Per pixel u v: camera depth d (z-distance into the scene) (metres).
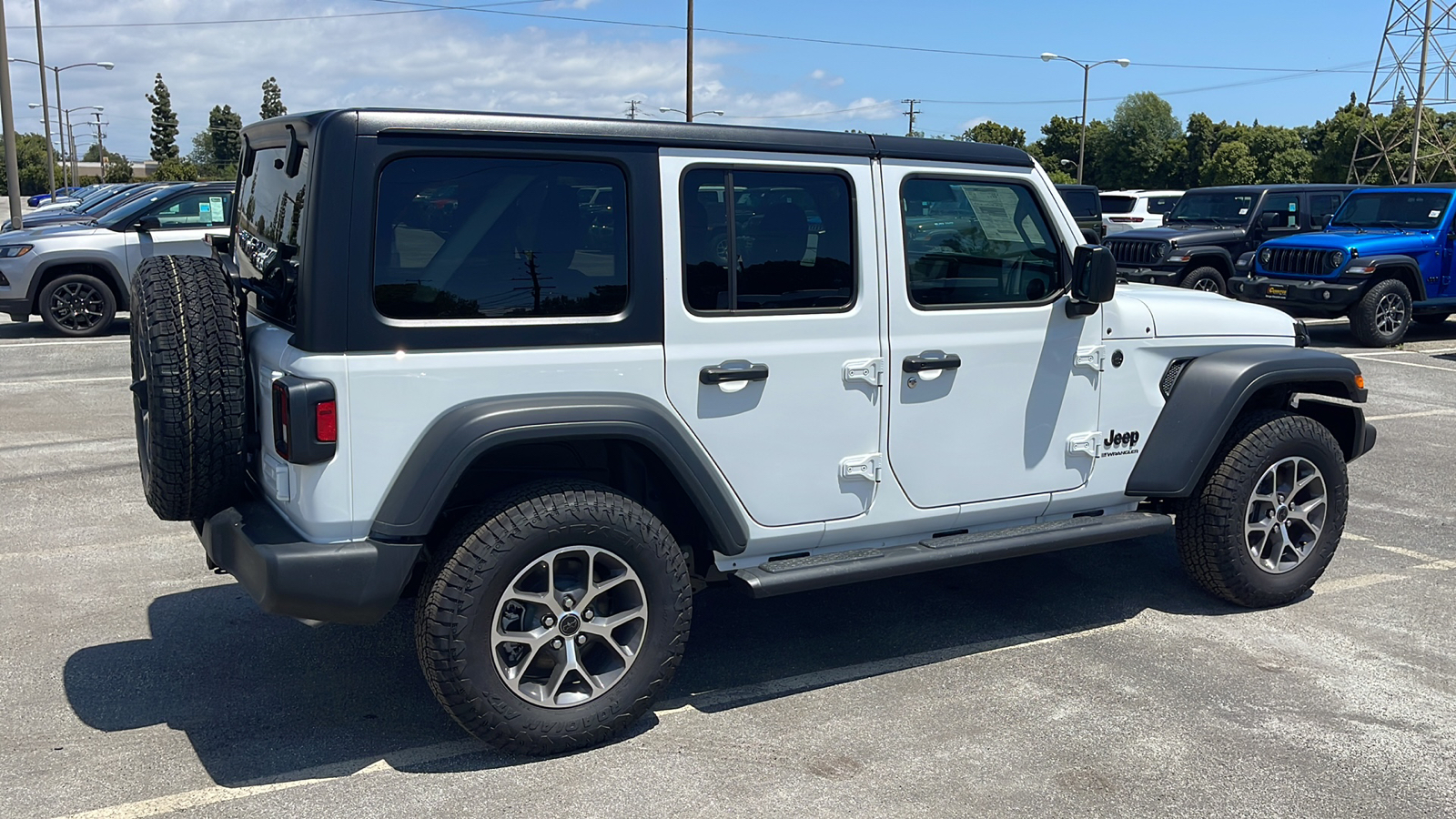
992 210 4.30
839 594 5.22
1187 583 5.41
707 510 3.79
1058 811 3.33
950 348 4.20
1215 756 3.67
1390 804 3.40
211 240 4.85
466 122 3.37
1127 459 4.72
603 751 3.67
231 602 4.98
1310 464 4.97
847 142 3.97
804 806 3.34
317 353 3.26
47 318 12.85
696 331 3.73
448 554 3.40
